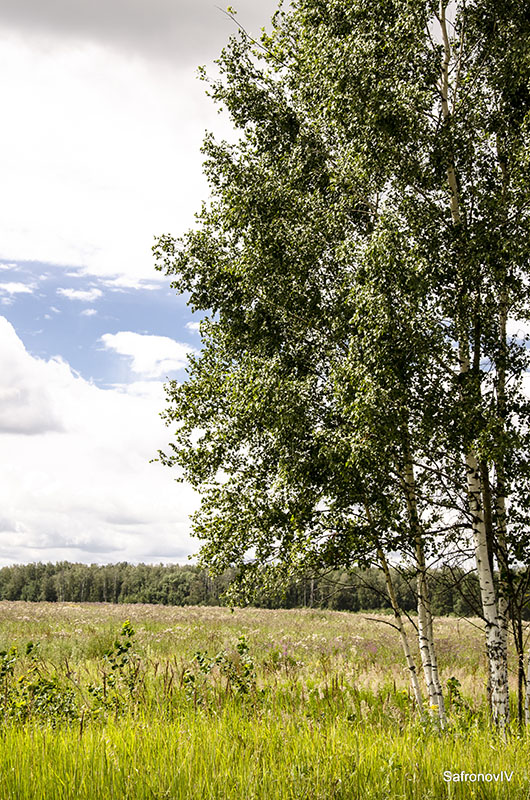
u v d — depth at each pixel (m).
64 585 131.38
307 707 9.21
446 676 14.15
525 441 9.24
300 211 10.77
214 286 12.26
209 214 12.81
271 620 30.20
